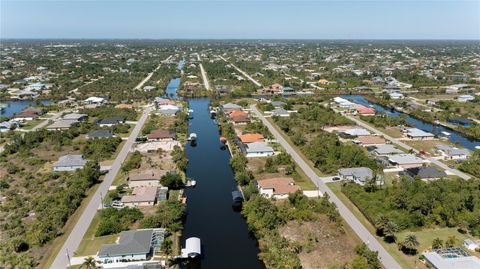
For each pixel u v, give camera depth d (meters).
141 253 84.50
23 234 94.25
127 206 107.88
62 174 130.50
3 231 95.50
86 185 119.12
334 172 132.12
